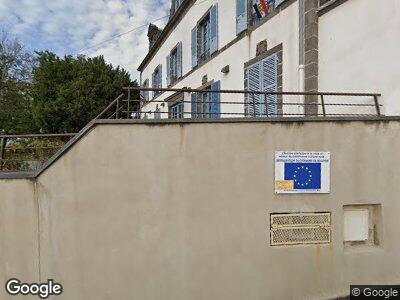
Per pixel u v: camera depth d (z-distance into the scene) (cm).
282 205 428
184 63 1530
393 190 453
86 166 392
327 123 437
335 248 438
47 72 1970
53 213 389
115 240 396
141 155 400
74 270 391
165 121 402
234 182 417
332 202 438
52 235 390
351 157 443
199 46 1351
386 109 558
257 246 422
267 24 871
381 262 448
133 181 399
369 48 591
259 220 423
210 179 412
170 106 1530
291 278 429
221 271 414
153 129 402
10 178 388
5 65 2925
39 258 390
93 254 393
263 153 423
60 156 389
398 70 538
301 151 430
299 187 430
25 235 390
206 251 411
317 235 436
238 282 418
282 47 809
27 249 390
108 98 1917
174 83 1681
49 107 1820
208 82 1232
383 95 564
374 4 582
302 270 431
